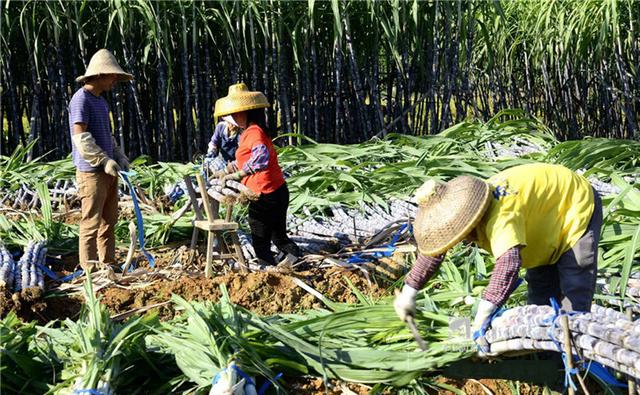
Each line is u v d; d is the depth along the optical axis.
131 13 9.77
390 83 11.35
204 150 10.60
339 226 7.13
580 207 4.09
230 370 4.15
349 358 4.46
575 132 13.11
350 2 10.49
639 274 5.46
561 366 4.42
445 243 3.84
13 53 10.23
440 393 4.39
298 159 9.16
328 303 5.49
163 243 6.98
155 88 10.59
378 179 8.09
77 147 5.98
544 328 3.87
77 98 6.03
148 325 4.80
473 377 4.43
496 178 4.11
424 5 10.91
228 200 5.96
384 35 11.02
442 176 8.05
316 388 4.43
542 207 4.06
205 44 10.32
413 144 9.98
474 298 5.08
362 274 6.18
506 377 4.43
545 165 4.20
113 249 6.48
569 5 12.81
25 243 6.92
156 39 9.65
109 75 6.09
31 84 10.34
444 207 3.88
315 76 10.68
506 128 10.39
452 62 11.13
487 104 14.12
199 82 10.35
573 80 13.04
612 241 5.85
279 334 4.57
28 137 10.41
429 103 11.41
